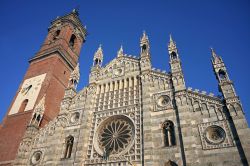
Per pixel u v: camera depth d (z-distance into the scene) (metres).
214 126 28.70
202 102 31.41
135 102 36.59
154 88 36.59
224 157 25.92
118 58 45.34
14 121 45.88
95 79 43.41
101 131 36.22
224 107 29.69
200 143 27.95
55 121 40.62
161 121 32.19
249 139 25.61
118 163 29.78
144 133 31.59
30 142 39.53
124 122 35.38
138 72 40.53
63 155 35.66
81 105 41.03
